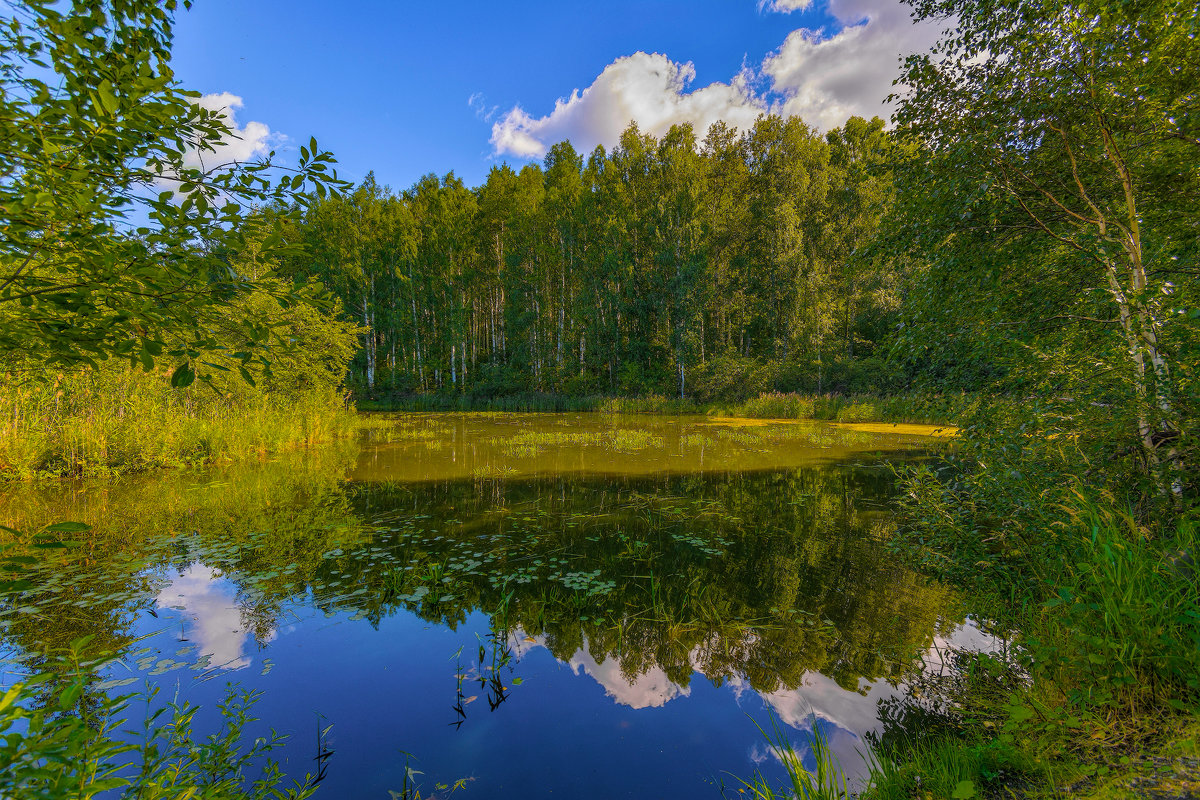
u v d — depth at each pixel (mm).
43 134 1758
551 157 33719
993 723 2754
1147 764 2004
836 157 30344
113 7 2176
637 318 29375
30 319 1881
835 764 2693
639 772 2688
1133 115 4273
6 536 6172
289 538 6312
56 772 1351
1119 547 2844
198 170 2104
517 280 28828
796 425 18703
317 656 3783
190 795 2121
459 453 12820
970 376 4793
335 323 15031
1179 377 3369
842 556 5762
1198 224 4254
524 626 4281
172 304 2123
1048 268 4723
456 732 3012
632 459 11891
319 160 2318
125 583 4941
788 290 24172
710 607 4570
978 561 4520
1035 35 4387
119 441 9852
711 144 29516
